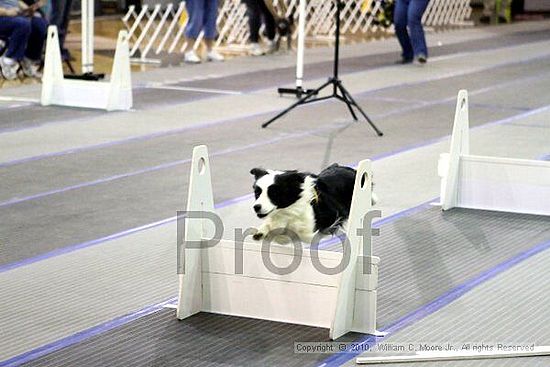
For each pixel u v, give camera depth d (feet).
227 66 67.82
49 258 26.40
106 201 32.37
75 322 21.80
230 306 22.24
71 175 36.06
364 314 21.08
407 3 69.36
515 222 30.27
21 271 25.29
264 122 47.11
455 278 24.88
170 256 26.63
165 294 23.66
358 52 77.66
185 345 20.48
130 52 72.79
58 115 48.49
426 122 47.32
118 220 30.17
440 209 31.65
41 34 59.93
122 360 19.69
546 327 21.48
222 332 21.21
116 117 48.16
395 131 44.96
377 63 70.33
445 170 31.50
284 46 79.56
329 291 21.17
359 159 38.86
